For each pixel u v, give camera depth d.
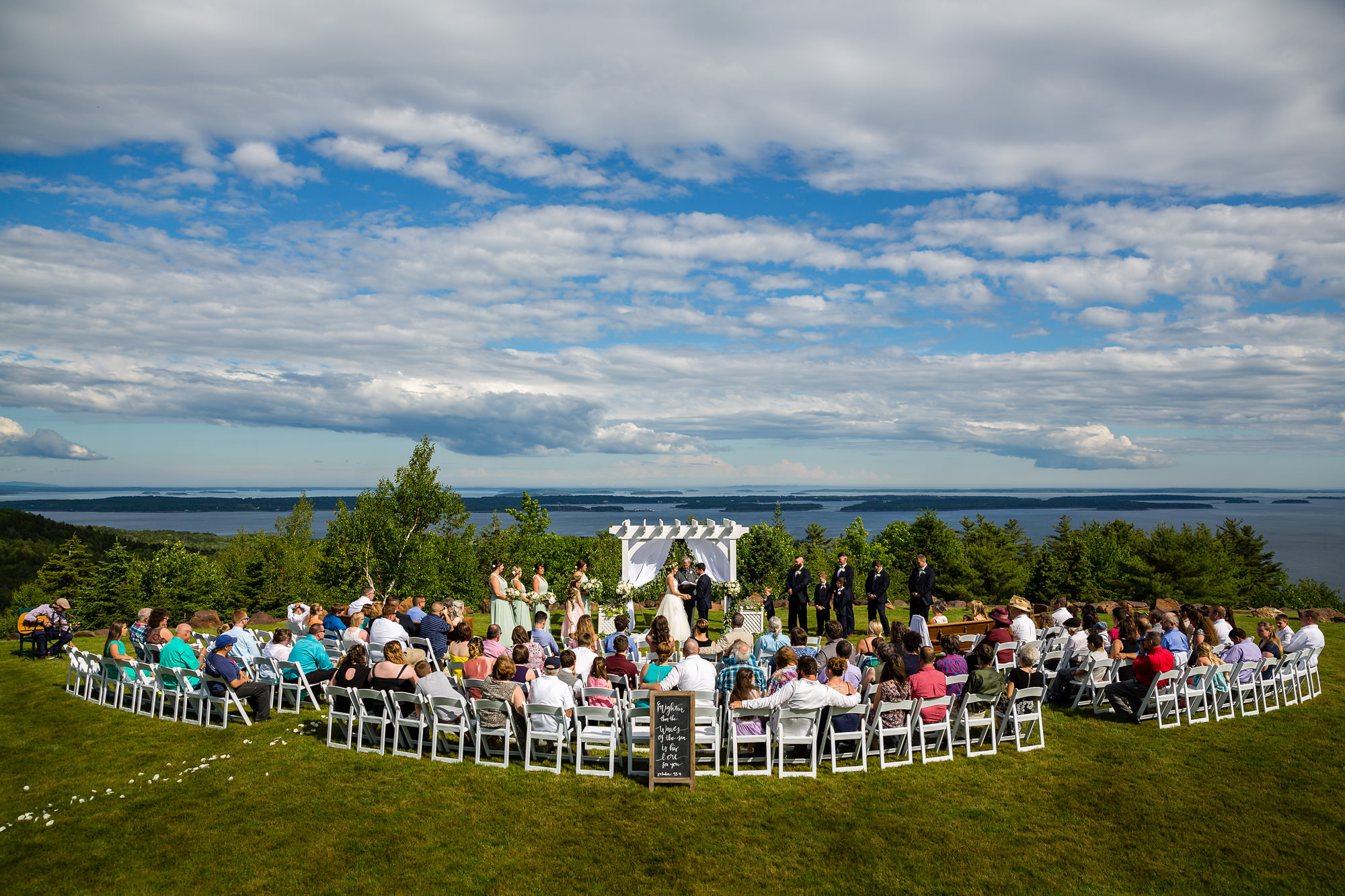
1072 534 44.28
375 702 9.19
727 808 7.29
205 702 10.09
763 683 9.70
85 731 9.54
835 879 6.07
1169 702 10.14
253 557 51.84
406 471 24.48
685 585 17.09
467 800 7.45
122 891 5.86
